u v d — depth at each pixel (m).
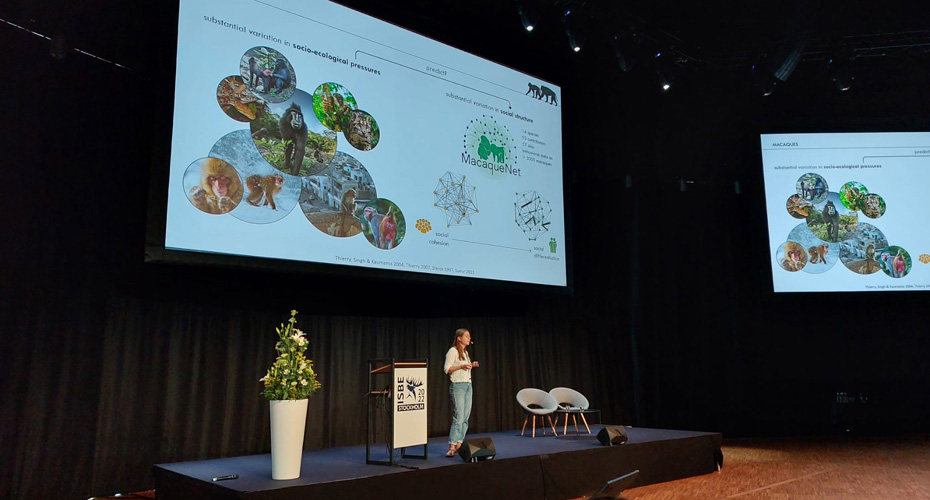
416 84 6.52
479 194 6.87
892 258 8.74
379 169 6.06
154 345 5.23
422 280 6.18
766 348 9.47
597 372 8.72
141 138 5.42
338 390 6.25
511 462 4.77
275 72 5.51
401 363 4.76
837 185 8.96
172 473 4.37
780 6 7.53
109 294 5.05
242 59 5.34
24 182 4.73
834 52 8.20
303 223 5.46
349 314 6.40
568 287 7.61
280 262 5.26
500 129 7.24
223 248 4.99
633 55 7.70
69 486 4.68
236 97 5.25
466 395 5.18
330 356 6.25
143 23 5.54
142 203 5.34
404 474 4.23
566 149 7.96
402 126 6.32
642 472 5.53
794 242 8.84
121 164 5.27
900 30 8.01
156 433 5.14
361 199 5.87
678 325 9.27
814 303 9.53
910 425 9.28
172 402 5.25
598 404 8.62
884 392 9.39
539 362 8.20
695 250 9.54
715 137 9.69
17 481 4.46
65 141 4.98
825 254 8.78
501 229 7.01
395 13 6.48
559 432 7.01
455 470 4.48
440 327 7.28
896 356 9.45
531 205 7.39
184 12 5.09
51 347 4.72
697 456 6.00
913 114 9.50
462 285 6.50
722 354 9.37
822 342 9.50
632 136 9.44
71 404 4.76
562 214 7.74
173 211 4.79
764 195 8.97
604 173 9.28
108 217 5.14
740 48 8.45
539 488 4.88
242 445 5.61
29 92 4.82
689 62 8.66
